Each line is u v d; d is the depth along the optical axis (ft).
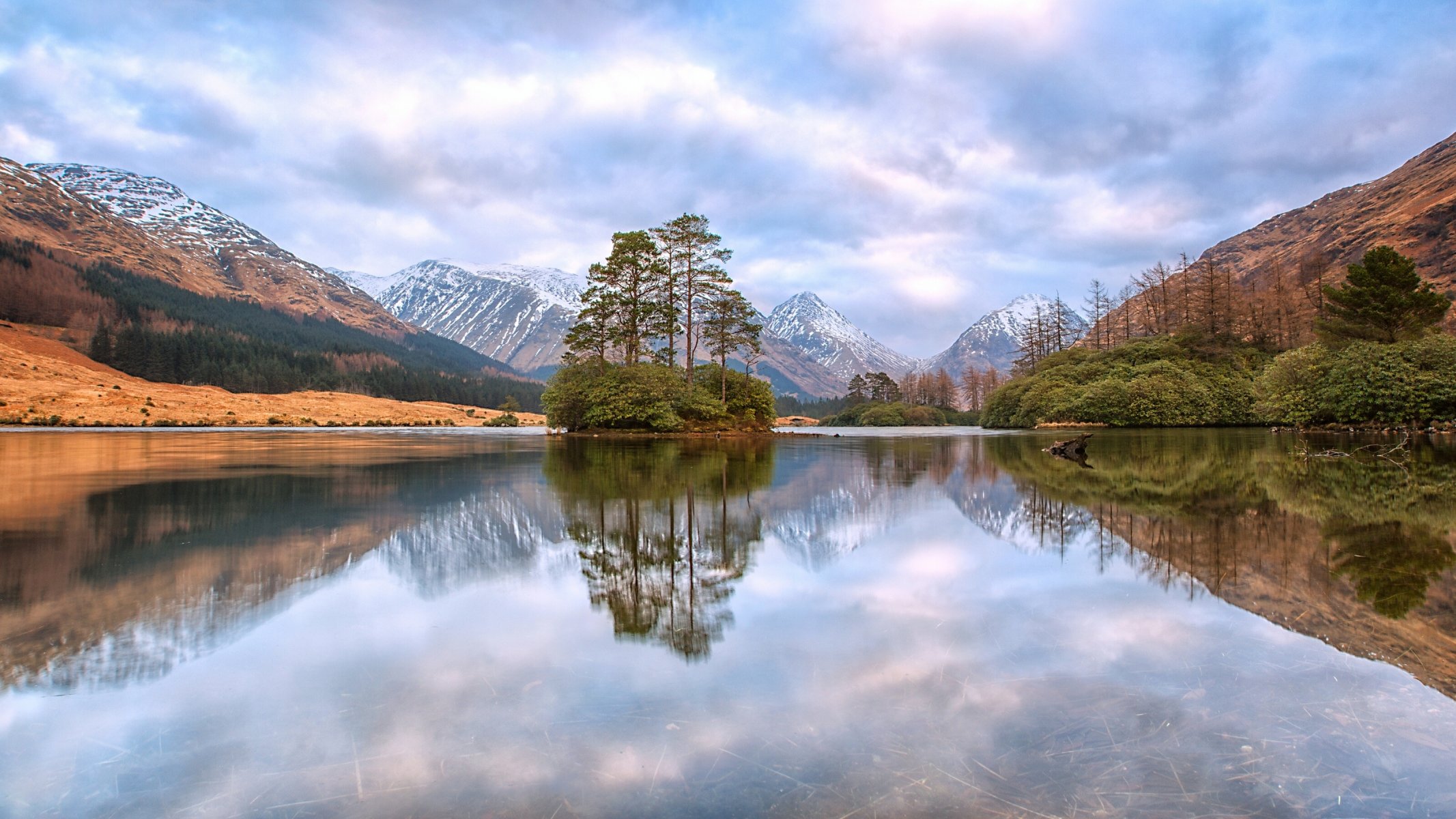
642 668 14.03
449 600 19.12
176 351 457.68
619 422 146.20
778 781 9.82
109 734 11.15
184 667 14.02
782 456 80.02
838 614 17.85
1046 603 18.72
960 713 11.99
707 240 158.30
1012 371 396.37
